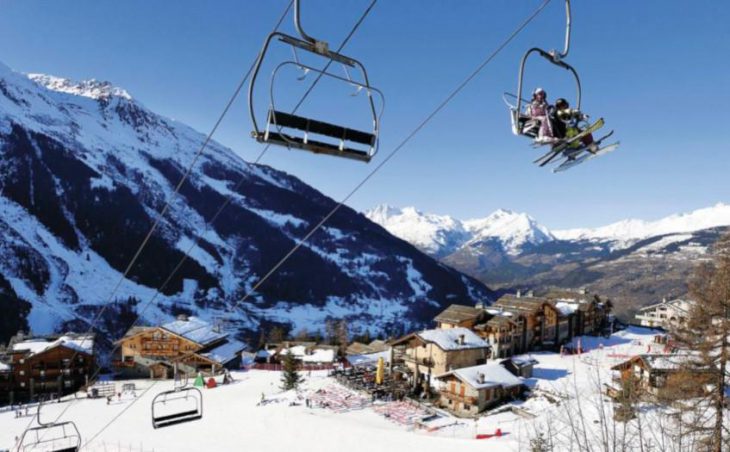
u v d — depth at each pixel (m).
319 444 37.72
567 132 8.06
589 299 89.69
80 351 63.44
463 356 53.69
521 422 40.03
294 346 86.31
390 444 36.94
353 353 83.31
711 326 23.58
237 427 42.56
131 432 41.69
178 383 63.50
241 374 68.69
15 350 60.66
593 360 62.84
